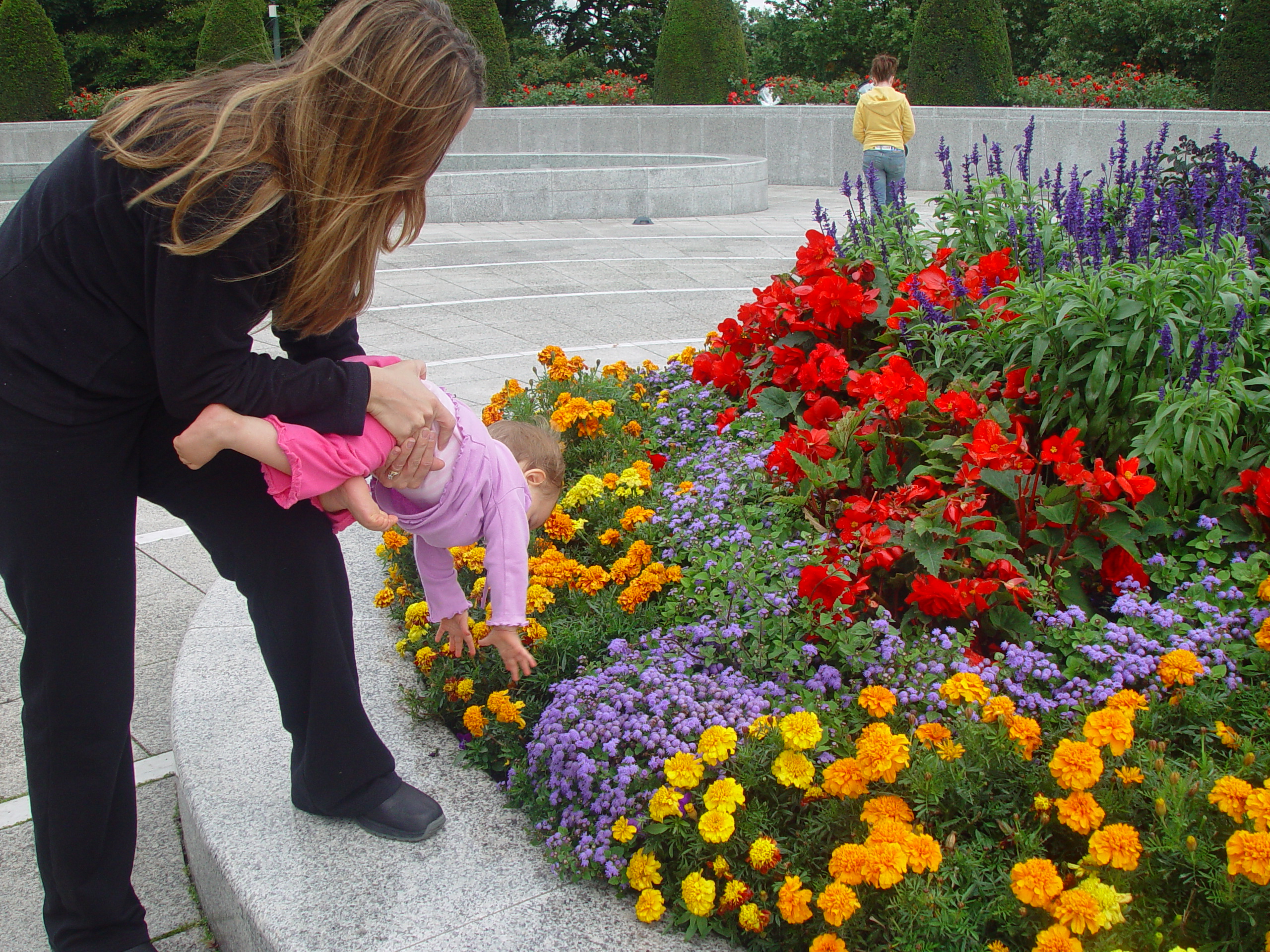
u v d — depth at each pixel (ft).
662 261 39.17
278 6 79.00
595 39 122.83
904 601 9.66
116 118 5.75
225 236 5.48
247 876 7.21
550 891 7.08
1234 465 10.08
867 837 6.77
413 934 6.69
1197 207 14.25
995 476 9.53
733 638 8.43
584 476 11.78
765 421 12.88
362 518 6.56
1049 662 8.23
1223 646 8.11
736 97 74.18
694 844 6.91
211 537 6.86
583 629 9.53
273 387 6.23
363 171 5.75
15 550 6.10
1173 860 6.29
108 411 6.15
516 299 32.30
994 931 6.59
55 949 7.14
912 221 16.19
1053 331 10.91
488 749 8.68
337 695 7.29
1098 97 67.21
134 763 10.19
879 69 41.91
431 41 5.68
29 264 5.78
